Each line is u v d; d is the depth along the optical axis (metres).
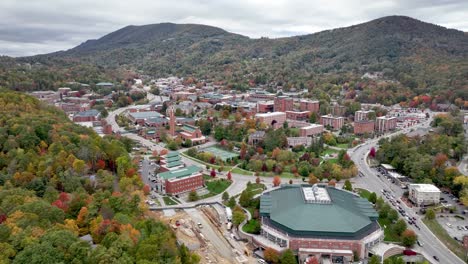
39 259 131.75
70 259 139.12
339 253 197.50
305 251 199.12
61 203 187.88
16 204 171.50
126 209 192.25
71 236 148.38
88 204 187.75
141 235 165.62
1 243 138.88
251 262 196.50
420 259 196.50
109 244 153.25
